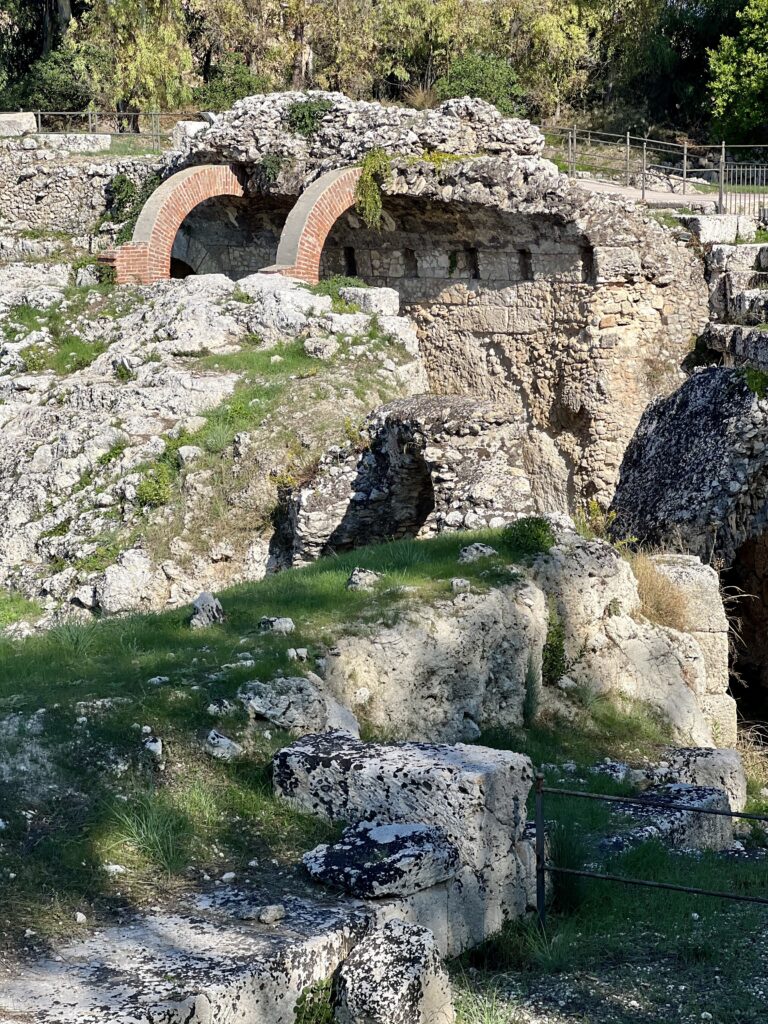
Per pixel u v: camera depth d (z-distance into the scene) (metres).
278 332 23.27
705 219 24.58
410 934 7.13
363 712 10.34
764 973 7.83
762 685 17.31
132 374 23.02
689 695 13.16
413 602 11.22
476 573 12.06
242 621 11.09
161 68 42.69
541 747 11.39
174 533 19.61
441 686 10.88
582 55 45.31
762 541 16.94
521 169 23.53
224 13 44.44
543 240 24.00
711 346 23.75
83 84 43.75
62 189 33.09
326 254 27.44
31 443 21.86
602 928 8.44
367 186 24.69
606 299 23.55
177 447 20.72
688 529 16.98
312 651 10.26
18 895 7.26
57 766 8.33
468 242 25.09
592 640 12.59
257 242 28.89
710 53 39.34
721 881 9.42
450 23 44.06
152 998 6.27
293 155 26.34
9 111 44.66
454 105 24.77
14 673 9.67
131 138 36.72
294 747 8.81
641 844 9.61
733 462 16.92
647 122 45.00
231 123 26.98
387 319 23.41
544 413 24.62
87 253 32.25
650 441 18.94
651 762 11.77
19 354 24.48
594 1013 7.34
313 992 6.90
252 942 6.95
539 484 24.95
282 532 19.47
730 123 38.75
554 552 12.66
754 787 13.20
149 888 7.61
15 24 49.31
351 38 44.25
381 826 8.12
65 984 6.45
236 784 8.70
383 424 18.45
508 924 8.35
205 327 23.52
